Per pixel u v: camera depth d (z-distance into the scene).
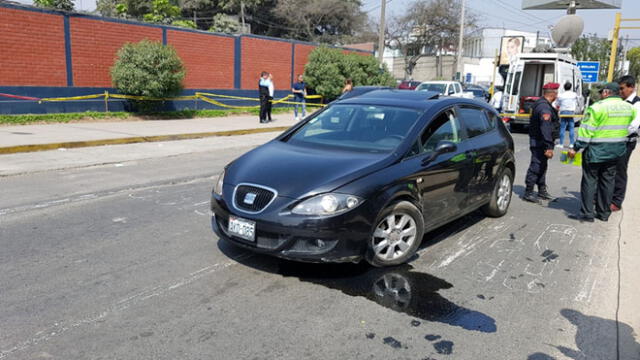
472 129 5.75
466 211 5.56
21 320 3.43
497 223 6.12
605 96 6.04
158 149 11.23
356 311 3.69
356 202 4.02
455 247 5.17
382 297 3.93
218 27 27.03
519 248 5.21
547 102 6.99
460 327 3.51
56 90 15.37
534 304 3.91
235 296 3.88
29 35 14.53
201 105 19.86
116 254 4.68
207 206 6.46
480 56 59.31
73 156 9.80
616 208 6.87
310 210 3.91
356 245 4.06
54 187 7.24
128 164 9.30
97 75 16.41
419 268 4.55
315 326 3.45
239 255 4.72
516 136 16.52
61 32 15.26
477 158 5.52
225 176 4.54
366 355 3.12
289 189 4.04
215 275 4.26
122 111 17.00
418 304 3.83
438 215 5.02
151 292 3.91
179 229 5.47
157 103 17.47
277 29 49.72
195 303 3.75
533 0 23.98
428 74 52.91
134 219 5.80
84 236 5.16
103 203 6.45
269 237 4.05
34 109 14.84
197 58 19.56
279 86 23.75
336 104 5.70
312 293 3.96
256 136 14.55
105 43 16.47
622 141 5.99
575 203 7.29
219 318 3.53
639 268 4.73
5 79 14.17
